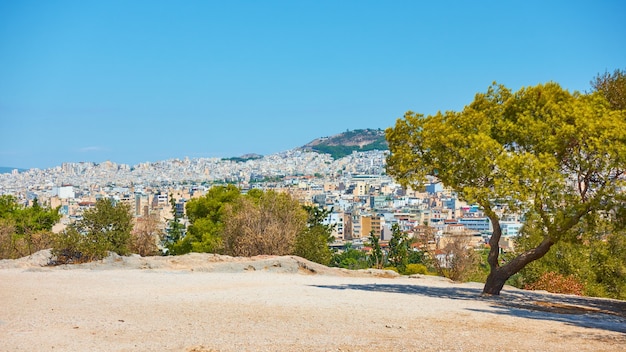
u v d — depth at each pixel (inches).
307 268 1346.0
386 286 1096.2
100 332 553.6
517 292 1151.0
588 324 660.7
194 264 1346.0
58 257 1360.7
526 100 960.3
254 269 1307.8
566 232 894.4
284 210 1758.1
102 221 1414.9
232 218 1710.1
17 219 2071.9
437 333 569.0
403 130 989.8
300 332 561.0
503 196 860.0
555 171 877.8
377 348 492.7
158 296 836.6
